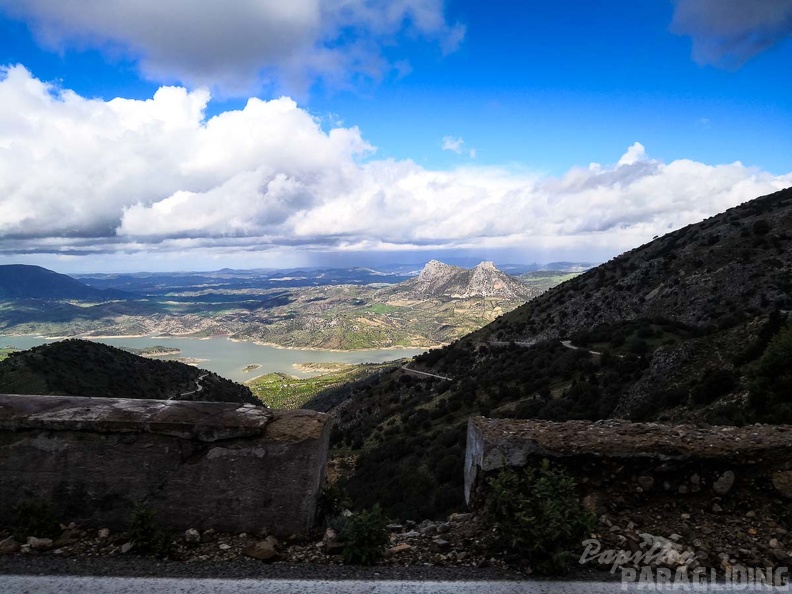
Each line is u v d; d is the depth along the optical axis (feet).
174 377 327.47
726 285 233.14
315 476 13.89
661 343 191.01
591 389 133.90
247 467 13.79
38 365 233.96
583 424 16.94
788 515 13.61
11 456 13.73
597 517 13.58
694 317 223.71
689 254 284.00
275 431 14.05
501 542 12.48
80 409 14.40
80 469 13.73
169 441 13.87
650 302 262.06
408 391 257.75
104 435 13.87
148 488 13.73
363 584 10.63
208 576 10.82
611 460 14.70
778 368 49.39
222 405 15.24
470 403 183.93
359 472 131.95
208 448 13.88
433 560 12.42
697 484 14.52
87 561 11.60
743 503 14.20
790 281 208.44
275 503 13.71
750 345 79.30
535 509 11.99
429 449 121.90
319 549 12.97
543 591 10.47
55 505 13.65
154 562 11.68
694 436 15.62
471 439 17.76
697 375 88.48
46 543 12.48
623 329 223.92
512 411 147.43
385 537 12.56
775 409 43.50
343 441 197.77
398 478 101.81
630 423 17.30
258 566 11.60
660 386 98.07
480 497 15.24
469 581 10.88
